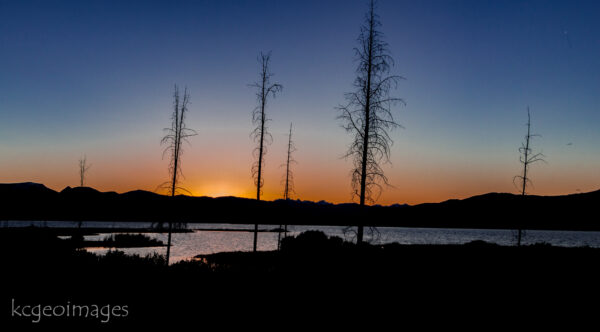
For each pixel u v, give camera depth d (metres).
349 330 10.16
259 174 20.84
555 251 31.41
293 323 10.70
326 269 20.33
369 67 16.22
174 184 21.34
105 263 19.94
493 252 31.14
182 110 21.70
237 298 13.40
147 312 11.65
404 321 10.98
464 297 14.05
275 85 20.92
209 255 34.88
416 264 23.09
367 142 16.05
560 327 10.56
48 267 18.41
